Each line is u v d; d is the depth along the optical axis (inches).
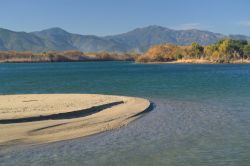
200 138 745.6
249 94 1551.4
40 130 816.3
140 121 936.9
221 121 925.2
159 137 758.5
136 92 1744.6
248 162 589.3
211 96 1491.1
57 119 944.3
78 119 949.8
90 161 599.5
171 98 1443.2
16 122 894.4
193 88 1904.5
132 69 5585.6
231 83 2247.8
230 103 1262.3
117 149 669.3
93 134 788.0
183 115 1027.3
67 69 6328.7
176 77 3061.0
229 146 681.6
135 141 726.5
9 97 1455.5
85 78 3260.3
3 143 708.7
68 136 768.3
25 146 689.6
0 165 578.2
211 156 621.9
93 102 1224.8
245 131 804.0
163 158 613.6
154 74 3750.0
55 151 657.6
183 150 658.8
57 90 2007.9
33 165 579.2
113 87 2114.9
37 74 4419.3
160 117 996.6
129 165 579.5
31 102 1253.7
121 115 1009.5
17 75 4200.3
